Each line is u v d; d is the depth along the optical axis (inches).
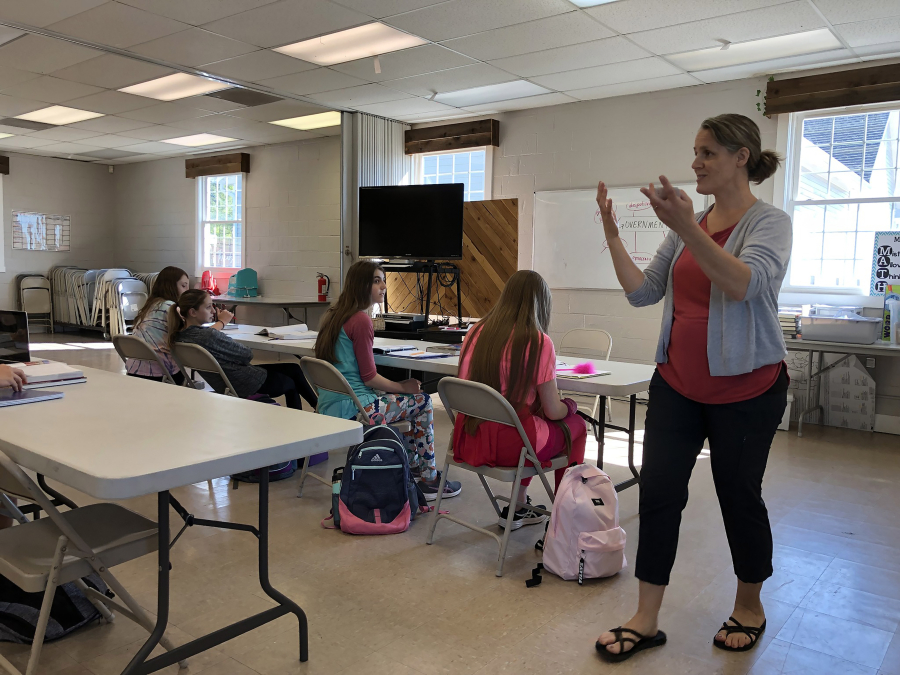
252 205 379.6
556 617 88.4
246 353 147.5
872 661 79.3
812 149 219.3
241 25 185.6
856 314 199.6
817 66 209.6
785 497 141.6
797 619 89.2
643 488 78.5
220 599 91.5
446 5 168.7
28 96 269.9
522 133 272.7
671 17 172.1
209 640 67.0
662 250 83.0
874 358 207.3
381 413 128.3
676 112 237.1
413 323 236.7
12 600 79.9
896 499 141.3
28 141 373.7
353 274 131.4
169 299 166.9
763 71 215.5
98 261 459.2
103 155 419.2
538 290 106.0
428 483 137.6
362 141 284.0
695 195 234.7
